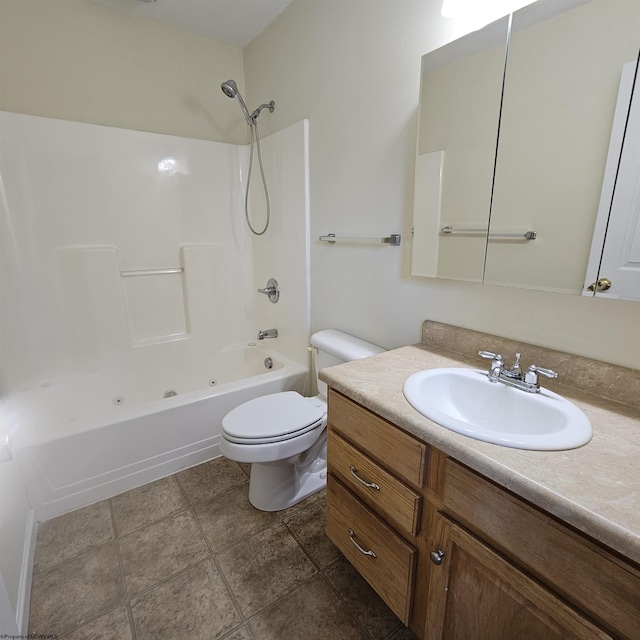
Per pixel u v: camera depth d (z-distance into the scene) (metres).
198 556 1.36
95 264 2.07
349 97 1.59
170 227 2.30
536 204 1.02
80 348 2.09
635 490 0.59
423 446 0.82
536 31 0.96
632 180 0.85
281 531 1.48
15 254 1.84
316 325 2.09
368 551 1.07
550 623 0.64
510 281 1.11
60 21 1.84
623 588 0.53
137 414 1.67
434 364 1.19
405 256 1.45
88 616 1.14
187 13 2.00
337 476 1.19
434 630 0.89
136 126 2.14
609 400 0.92
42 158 1.85
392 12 1.34
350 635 1.10
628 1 0.81
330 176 1.77
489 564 0.72
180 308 2.43
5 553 1.09
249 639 1.08
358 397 0.99
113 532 1.46
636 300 0.87
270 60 2.12
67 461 1.53
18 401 1.82
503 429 0.98
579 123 0.91
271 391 2.05
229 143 2.49
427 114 1.25
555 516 0.61
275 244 2.31
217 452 1.94
